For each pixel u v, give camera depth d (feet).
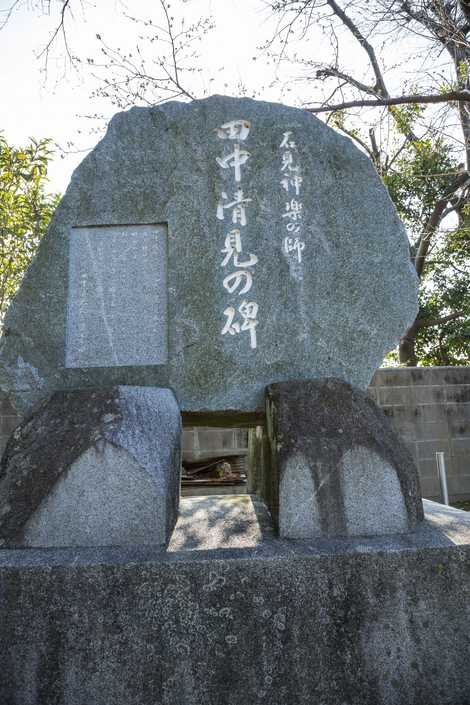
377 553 6.48
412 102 20.75
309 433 7.53
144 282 9.37
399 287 9.48
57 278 9.30
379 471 7.38
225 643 6.06
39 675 5.92
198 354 9.06
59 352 9.06
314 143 9.93
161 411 7.92
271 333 9.17
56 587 6.13
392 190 32.91
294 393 8.02
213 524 7.60
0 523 6.81
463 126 21.16
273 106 10.07
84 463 6.96
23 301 9.24
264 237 9.51
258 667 6.03
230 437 19.76
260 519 7.84
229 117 9.96
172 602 6.13
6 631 6.04
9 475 7.23
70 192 9.57
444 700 6.12
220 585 6.21
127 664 5.96
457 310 35.68
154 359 9.11
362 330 9.30
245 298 9.28
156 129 9.86
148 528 6.81
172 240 9.43
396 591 6.39
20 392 8.96
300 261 9.46
